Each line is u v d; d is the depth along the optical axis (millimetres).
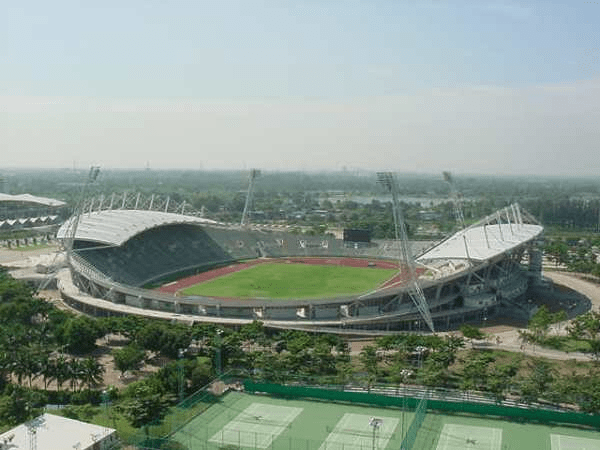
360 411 139000
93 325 173500
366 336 195000
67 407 131875
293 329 190250
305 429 128875
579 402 136125
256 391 149375
